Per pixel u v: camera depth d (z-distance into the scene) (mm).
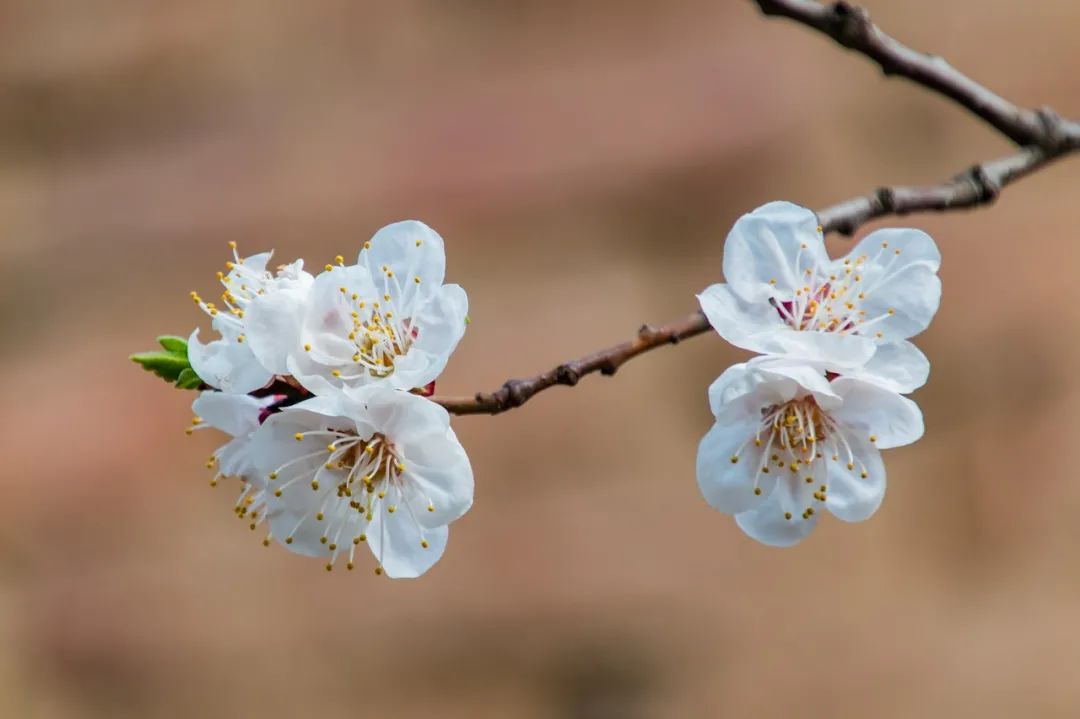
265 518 490
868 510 491
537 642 818
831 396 484
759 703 803
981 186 526
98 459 875
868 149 923
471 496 486
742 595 821
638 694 809
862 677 801
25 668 826
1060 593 807
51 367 920
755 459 492
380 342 487
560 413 872
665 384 876
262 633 832
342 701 820
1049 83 938
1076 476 822
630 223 931
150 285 941
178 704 823
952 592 822
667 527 841
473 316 913
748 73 950
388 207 939
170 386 899
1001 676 791
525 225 931
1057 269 872
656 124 946
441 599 828
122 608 842
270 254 495
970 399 854
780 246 492
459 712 815
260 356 483
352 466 488
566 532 843
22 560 855
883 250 493
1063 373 848
